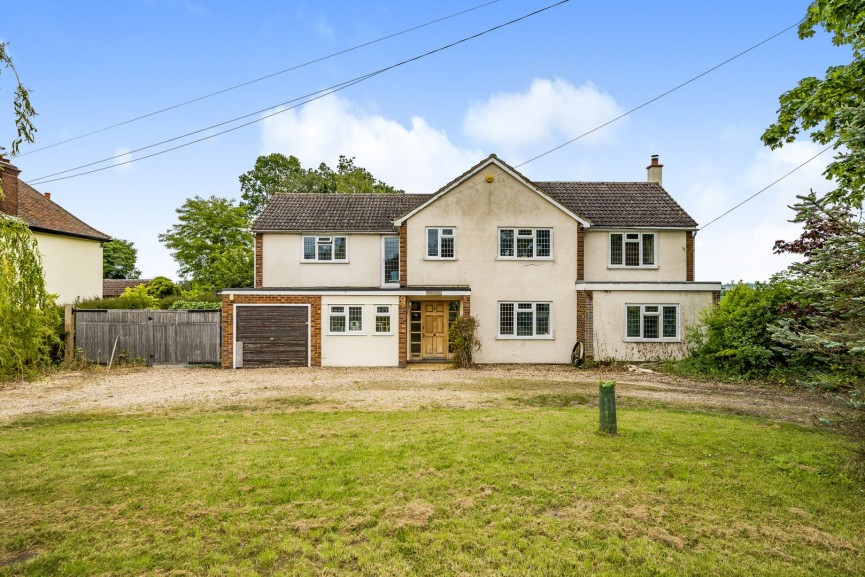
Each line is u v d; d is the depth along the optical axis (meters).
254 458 7.16
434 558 4.54
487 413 10.19
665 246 21.75
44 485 6.18
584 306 20.00
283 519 5.29
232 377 16.30
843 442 7.32
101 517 5.35
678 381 15.52
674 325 20.03
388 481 6.25
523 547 4.69
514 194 20.48
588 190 24.08
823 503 5.61
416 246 20.38
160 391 13.53
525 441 7.75
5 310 6.40
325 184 56.19
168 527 5.13
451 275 20.34
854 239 5.68
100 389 13.89
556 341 20.23
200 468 6.75
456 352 19.31
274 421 9.66
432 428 8.79
